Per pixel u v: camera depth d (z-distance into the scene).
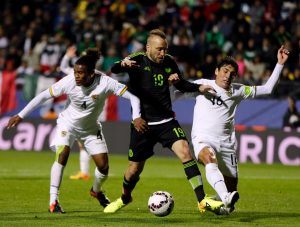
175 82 31.22
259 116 74.50
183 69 80.44
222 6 86.38
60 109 78.94
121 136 76.19
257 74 77.81
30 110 34.06
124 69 32.03
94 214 33.00
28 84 79.38
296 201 40.72
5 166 61.25
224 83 32.22
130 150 32.44
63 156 34.12
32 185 46.47
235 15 85.50
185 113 75.81
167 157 75.88
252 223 30.47
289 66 77.31
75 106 34.34
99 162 34.75
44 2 97.56
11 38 93.25
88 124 34.66
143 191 44.47
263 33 81.62
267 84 33.06
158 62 31.75
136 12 90.94
